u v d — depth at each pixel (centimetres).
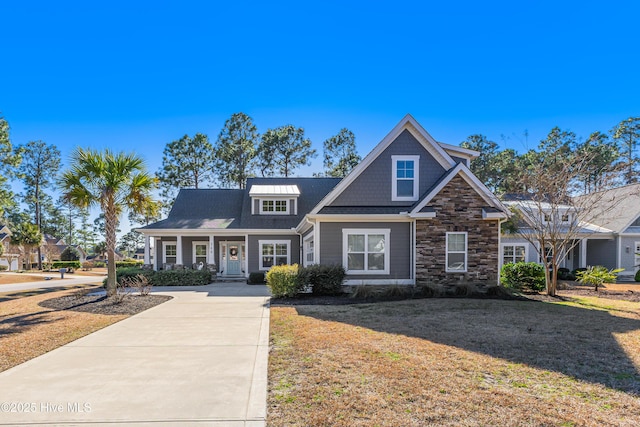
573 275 2186
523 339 681
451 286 1412
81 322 895
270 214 2292
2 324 874
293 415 381
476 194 1441
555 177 1506
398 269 1462
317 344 648
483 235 1434
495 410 389
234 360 577
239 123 3997
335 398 420
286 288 1295
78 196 1269
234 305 1165
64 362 571
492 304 1112
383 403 405
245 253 2273
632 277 2305
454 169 1441
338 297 1321
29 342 695
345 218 1447
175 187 3916
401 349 613
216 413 388
